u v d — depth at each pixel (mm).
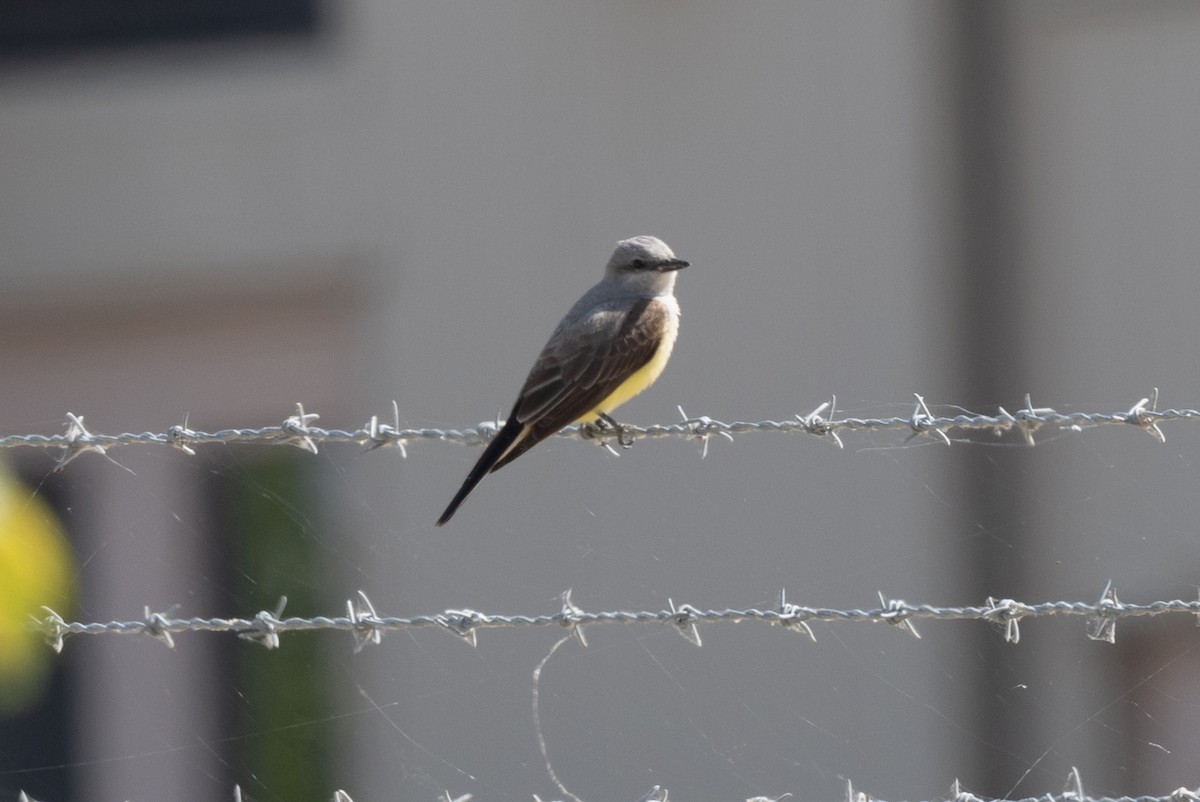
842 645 12562
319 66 14297
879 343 13547
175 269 14320
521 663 12227
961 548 13008
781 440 13078
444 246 14008
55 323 14359
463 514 12750
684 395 13312
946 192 13562
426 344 13961
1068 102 13547
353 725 12000
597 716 12109
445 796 6559
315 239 14195
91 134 14406
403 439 6539
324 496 13008
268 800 11898
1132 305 13547
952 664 12625
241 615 12445
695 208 13688
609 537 12703
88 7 14500
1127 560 12906
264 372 14172
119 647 12047
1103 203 13547
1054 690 12508
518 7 13875
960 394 13516
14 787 11938
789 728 12258
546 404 8000
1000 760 12445
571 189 13828
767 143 13609
